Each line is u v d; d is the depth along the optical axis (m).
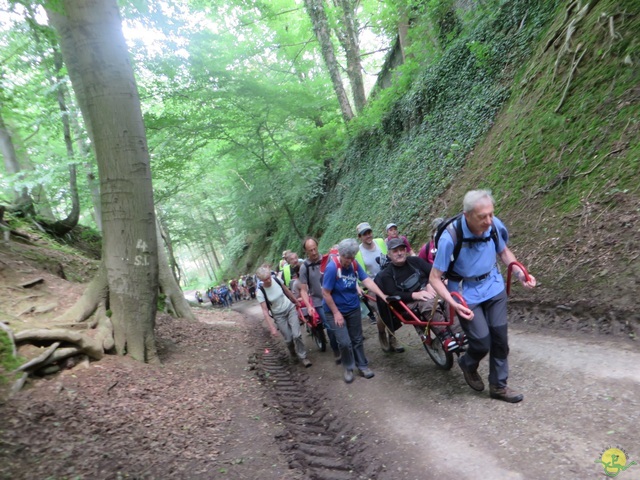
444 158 10.18
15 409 3.19
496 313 3.31
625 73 5.68
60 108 10.23
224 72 12.88
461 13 11.88
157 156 13.37
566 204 5.61
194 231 30.28
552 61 7.26
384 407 3.97
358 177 17.22
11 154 11.09
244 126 16.64
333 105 21.06
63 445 2.88
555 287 5.00
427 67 12.67
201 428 3.66
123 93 4.90
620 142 5.29
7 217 10.01
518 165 6.94
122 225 5.08
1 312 4.86
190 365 5.83
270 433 3.68
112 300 5.20
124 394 4.09
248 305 20.62
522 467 2.52
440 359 4.51
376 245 6.41
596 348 3.86
